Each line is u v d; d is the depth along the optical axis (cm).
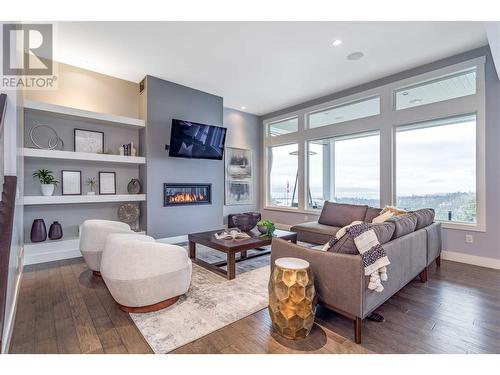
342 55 363
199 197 510
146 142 434
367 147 486
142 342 175
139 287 205
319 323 201
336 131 513
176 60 380
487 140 338
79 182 403
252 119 677
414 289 267
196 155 485
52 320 203
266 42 330
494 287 272
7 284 168
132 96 462
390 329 192
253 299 241
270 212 664
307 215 580
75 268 325
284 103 583
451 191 381
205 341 177
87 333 185
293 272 177
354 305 175
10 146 237
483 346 172
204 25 294
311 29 302
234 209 639
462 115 363
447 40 325
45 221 372
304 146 580
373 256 178
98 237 284
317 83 466
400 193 432
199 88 491
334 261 186
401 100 427
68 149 392
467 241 356
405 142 427
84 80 411
